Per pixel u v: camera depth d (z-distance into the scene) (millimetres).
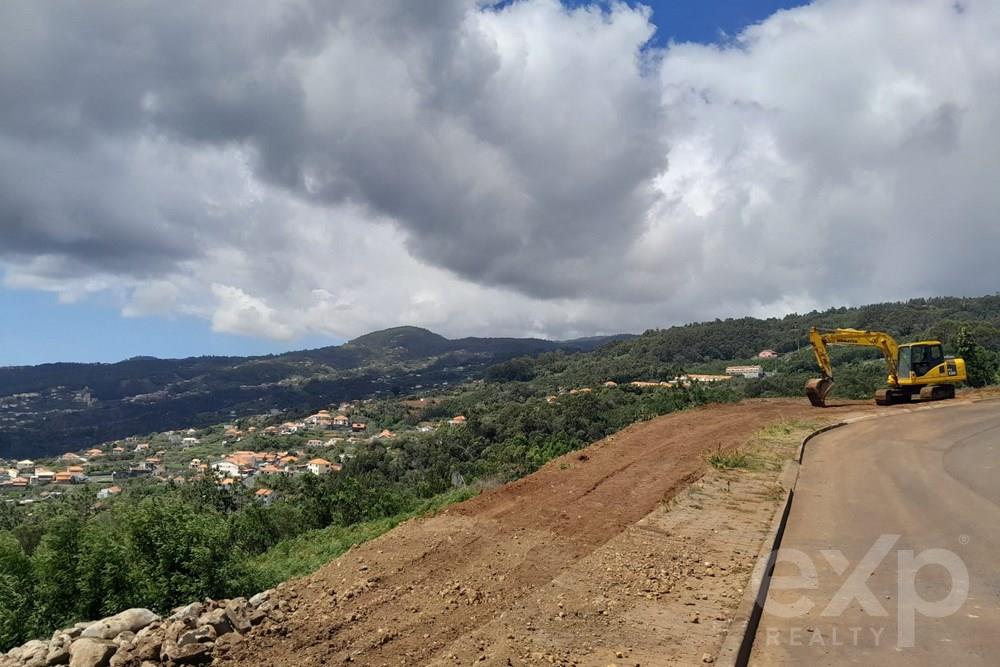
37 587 7508
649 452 15836
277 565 10688
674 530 9133
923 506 10891
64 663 5668
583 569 7496
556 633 5664
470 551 8531
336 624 6129
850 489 12406
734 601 6434
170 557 7965
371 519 17656
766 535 8891
